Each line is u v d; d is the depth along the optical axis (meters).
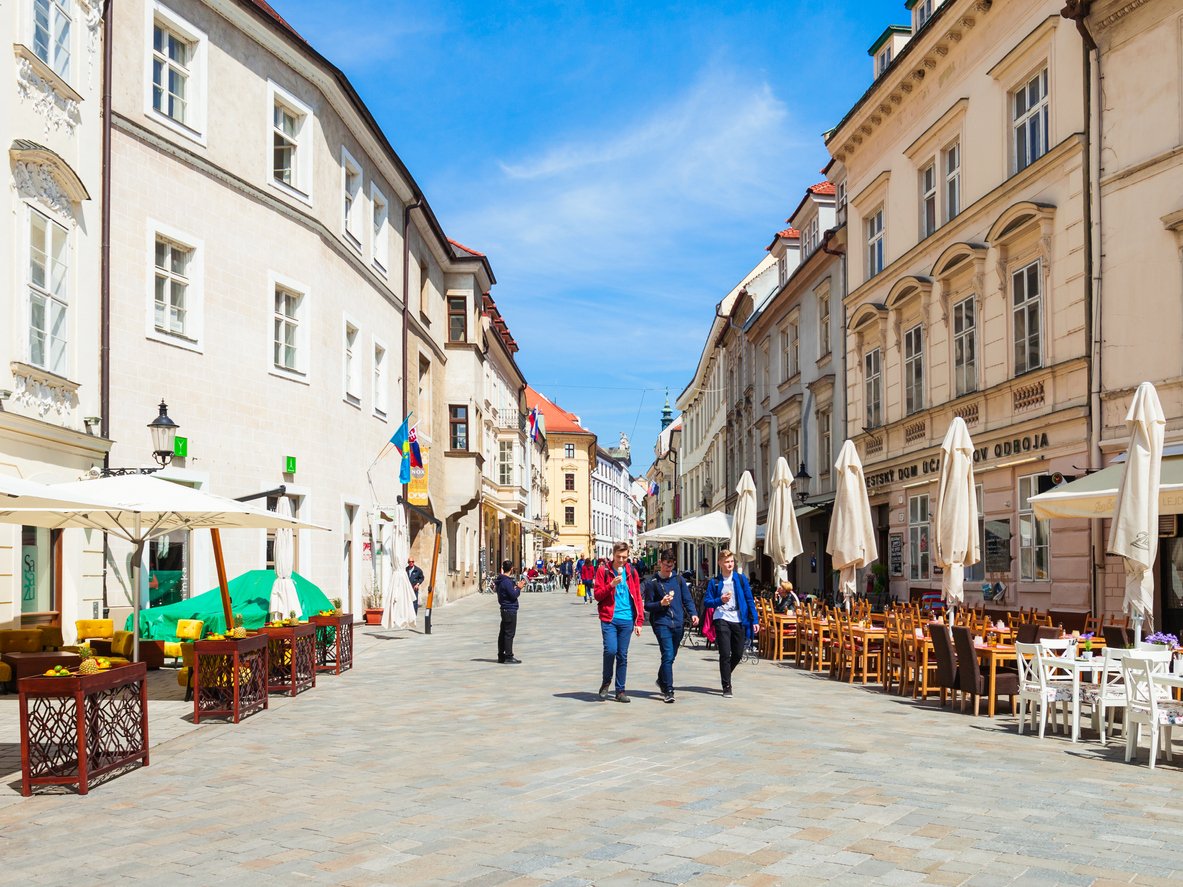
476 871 5.90
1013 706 12.92
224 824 7.13
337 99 25.91
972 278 21.53
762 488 42.38
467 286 43.19
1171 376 15.71
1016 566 19.72
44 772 8.33
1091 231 17.38
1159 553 16.06
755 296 48.12
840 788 7.98
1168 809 7.29
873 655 16.08
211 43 21.64
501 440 59.47
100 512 12.46
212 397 21.30
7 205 14.56
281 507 18.02
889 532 26.39
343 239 27.02
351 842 6.58
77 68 17.14
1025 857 6.06
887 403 26.50
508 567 19.06
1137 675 9.25
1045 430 18.72
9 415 14.20
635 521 177.00
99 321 18.12
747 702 13.38
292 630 14.72
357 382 28.50
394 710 12.84
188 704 13.60
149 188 19.80
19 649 14.56
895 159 26.16
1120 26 16.94
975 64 21.84
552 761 9.22
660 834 6.64
